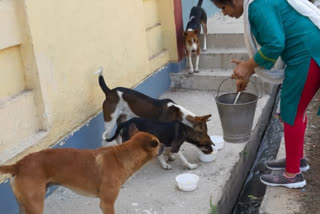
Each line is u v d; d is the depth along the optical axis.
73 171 3.10
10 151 3.47
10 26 3.41
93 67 4.50
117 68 4.99
